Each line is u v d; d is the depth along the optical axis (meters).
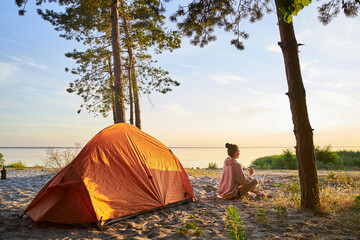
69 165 4.82
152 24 13.11
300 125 5.18
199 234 3.94
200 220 4.73
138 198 5.22
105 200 4.68
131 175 5.36
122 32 15.09
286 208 5.21
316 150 20.28
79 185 4.59
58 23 13.08
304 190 5.18
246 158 44.69
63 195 4.64
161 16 12.65
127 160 5.47
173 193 6.01
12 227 4.44
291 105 5.29
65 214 4.55
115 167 5.21
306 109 5.18
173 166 6.40
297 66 5.21
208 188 8.98
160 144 6.50
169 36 13.57
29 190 8.70
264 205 5.66
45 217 4.55
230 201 6.37
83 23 13.51
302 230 3.94
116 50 11.89
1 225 4.56
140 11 13.04
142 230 4.27
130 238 3.88
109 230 4.32
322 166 17.98
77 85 14.10
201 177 12.01
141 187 5.41
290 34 5.26
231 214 3.60
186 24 6.61
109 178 5.00
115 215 4.72
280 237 3.70
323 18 6.25
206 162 35.69
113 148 5.43
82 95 14.36
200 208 5.74
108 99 15.17
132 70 15.16
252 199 6.50
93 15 13.68
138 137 6.11
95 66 14.48
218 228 4.26
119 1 13.99
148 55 15.38
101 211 4.54
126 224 4.61
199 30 7.12
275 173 14.05
